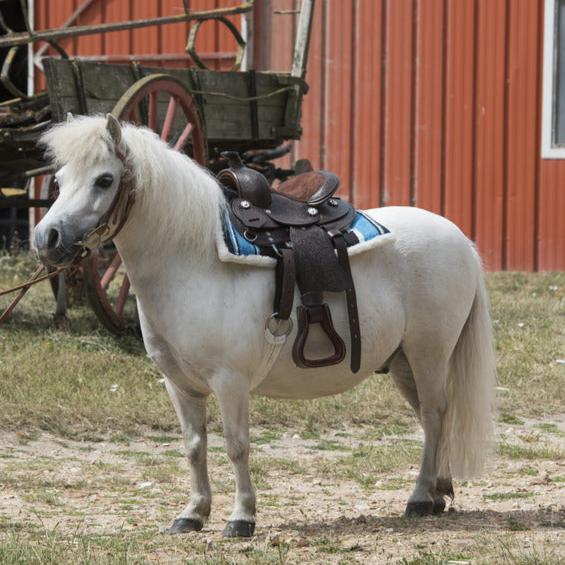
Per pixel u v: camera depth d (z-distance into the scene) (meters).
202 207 8.38
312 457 12.17
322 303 8.65
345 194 24.92
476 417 9.55
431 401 9.45
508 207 24.23
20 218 26.84
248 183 8.77
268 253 8.55
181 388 8.73
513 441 12.88
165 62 25.33
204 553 7.94
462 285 9.49
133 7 25.28
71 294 18.02
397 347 9.38
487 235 24.36
